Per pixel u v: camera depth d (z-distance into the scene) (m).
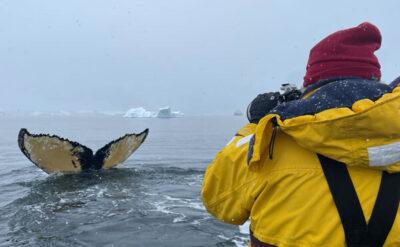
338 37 1.99
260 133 1.87
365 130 1.70
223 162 2.11
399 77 1.99
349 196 1.78
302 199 1.84
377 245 1.78
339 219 1.77
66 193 11.76
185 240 7.34
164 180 13.98
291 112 1.89
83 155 15.13
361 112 1.66
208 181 2.18
